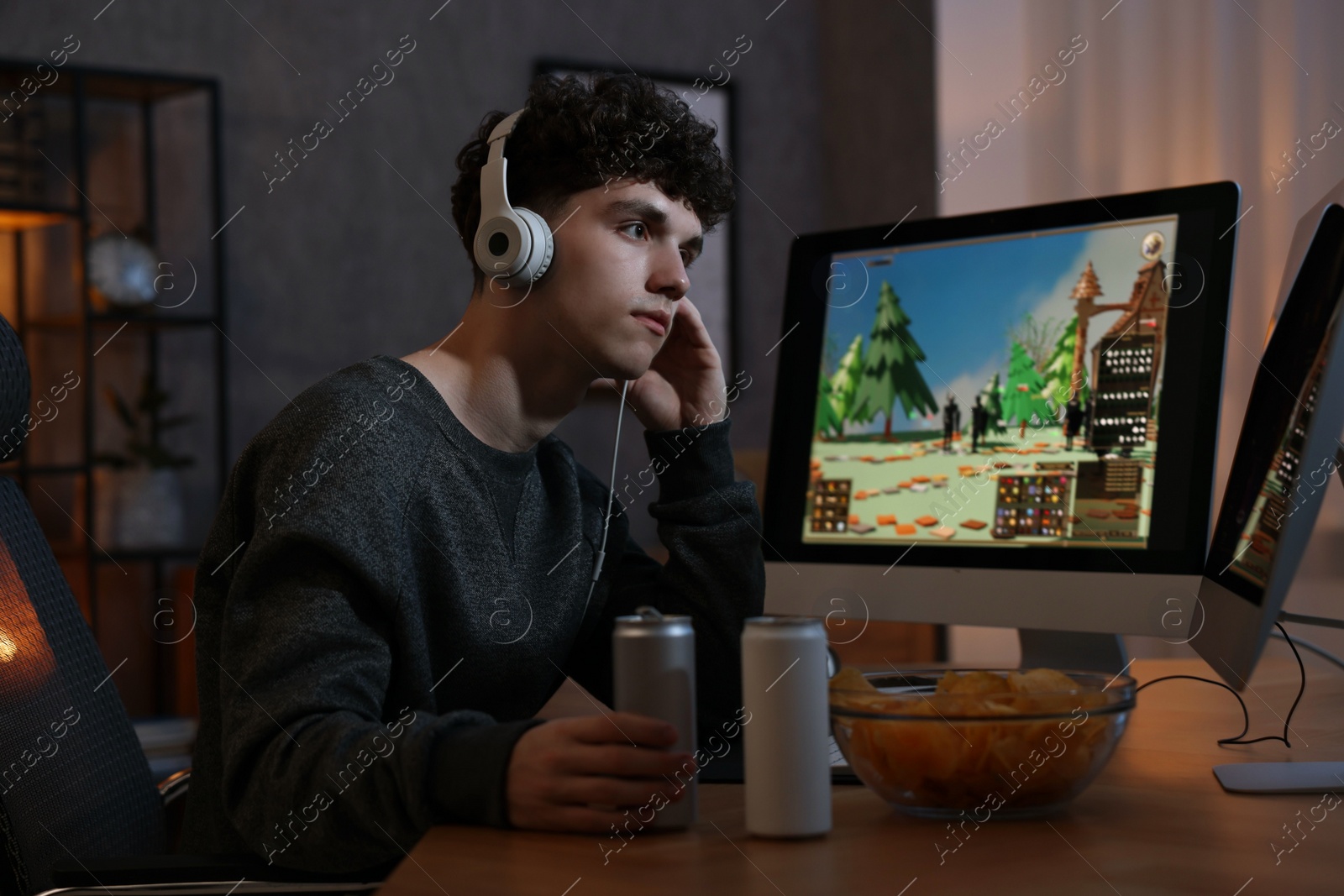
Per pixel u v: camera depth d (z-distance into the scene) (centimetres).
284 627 84
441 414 102
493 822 68
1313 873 57
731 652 113
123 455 293
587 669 123
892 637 269
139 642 292
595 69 337
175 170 298
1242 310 220
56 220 276
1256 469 87
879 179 336
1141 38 247
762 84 358
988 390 115
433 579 99
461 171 118
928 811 69
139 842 103
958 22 300
